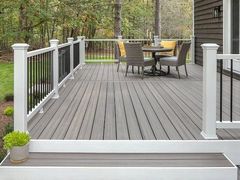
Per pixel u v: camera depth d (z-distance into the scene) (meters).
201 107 5.62
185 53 9.23
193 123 4.66
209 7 10.59
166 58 9.41
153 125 4.57
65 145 3.96
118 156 3.88
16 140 3.63
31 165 3.60
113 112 5.30
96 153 3.95
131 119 4.89
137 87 7.68
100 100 6.21
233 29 8.83
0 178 3.56
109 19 23.11
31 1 16.16
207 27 10.91
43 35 21.52
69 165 3.61
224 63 9.19
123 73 10.27
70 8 18.27
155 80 8.78
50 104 5.84
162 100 6.21
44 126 4.52
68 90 7.26
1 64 15.23
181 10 27.84
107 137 4.07
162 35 27.83
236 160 3.97
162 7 27.75
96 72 10.52
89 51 14.27
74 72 9.82
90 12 20.61
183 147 3.96
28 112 4.52
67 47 8.30
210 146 3.95
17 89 3.95
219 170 3.55
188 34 27.86
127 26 26.39
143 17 27.91
